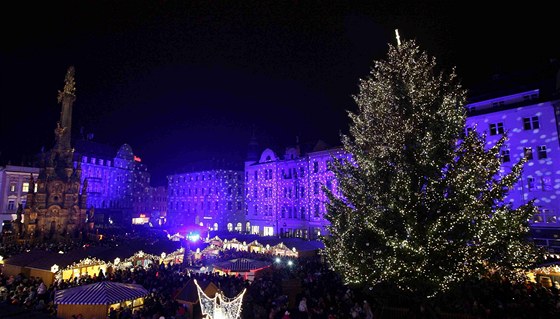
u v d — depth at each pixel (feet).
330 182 174.19
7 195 246.06
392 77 63.10
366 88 68.13
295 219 196.13
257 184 228.02
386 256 54.03
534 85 113.91
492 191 53.67
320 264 99.09
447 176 53.72
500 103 118.62
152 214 424.46
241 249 145.07
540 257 51.83
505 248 50.44
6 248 131.54
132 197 387.55
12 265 91.20
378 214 56.65
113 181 368.07
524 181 108.47
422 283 50.96
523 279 60.75
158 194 440.45
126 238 180.65
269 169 220.23
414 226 50.96
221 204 277.03
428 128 55.72
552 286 64.49
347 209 64.85
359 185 64.39
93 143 371.76
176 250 109.70
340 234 65.05
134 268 95.61
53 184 197.67
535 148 108.27
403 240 50.80
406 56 63.41
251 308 64.49
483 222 50.52
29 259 90.84
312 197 184.55
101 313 61.87
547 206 103.50
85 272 92.27
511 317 50.70
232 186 281.33
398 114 59.82
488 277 59.11
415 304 56.75
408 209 52.60
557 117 105.29
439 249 48.96
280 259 111.75
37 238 182.39
